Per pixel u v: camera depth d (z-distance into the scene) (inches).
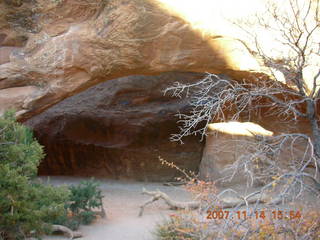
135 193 489.4
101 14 406.3
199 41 395.2
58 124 658.8
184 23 391.9
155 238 275.7
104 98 669.3
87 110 661.3
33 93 418.6
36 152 249.8
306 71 363.9
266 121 519.5
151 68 410.9
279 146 259.0
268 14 370.9
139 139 620.7
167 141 617.0
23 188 230.4
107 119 645.9
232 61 399.5
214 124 531.2
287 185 201.3
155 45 398.9
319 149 281.0
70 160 646.5
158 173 604.4
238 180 485.1
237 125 513.3
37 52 418.0
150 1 391.2
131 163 610.2
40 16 417.4
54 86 417.4
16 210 231.8
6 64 417.4
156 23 393.7
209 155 535.2
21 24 420.5
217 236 193.5
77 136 649.6
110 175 621.6
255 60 388.8
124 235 295.1
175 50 400.8
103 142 639.1
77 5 409.1
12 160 238.8
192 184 248.7
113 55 405.7
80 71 416.8
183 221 241.9
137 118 635.5
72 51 409.7
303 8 368.8
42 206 246.1
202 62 404.2
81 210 368.8
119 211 383.2
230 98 310.2
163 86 654.5
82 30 410.3
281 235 192.9
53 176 628.7
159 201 430.6
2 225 233.0
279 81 343.9
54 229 291.4
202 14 391.2
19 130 249.6
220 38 393.1
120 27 397.4
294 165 248.1
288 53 339.3
